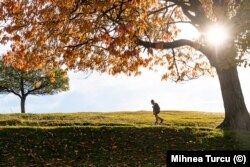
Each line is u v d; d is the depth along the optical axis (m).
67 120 36.94
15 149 22.52
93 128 25.59
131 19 24.50
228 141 24.22
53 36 25.64
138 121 38.66
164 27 30.36
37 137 24.11
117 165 20.84
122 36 23.53
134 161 21.41
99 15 24.53
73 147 23.09
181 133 25.41
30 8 25.16
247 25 22.33
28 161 21.22
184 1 29.56
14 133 24.53
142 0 25.45
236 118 29.02
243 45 22.33
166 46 28.91
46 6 24.89
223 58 23.61
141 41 27.92
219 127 29.38
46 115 42.00
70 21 24.80
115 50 23.72
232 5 25.19
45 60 27.59
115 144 23.62
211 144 23.77
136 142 23.95
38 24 25.17
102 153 22.50
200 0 31.73
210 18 31.53
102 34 24.34
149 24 27.95
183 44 29.12
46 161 21.31
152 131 25.67
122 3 24.53
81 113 46.69
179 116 46.03
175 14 34.16
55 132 24.94
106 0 23.97
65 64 28.98
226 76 29.36
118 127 25.97
